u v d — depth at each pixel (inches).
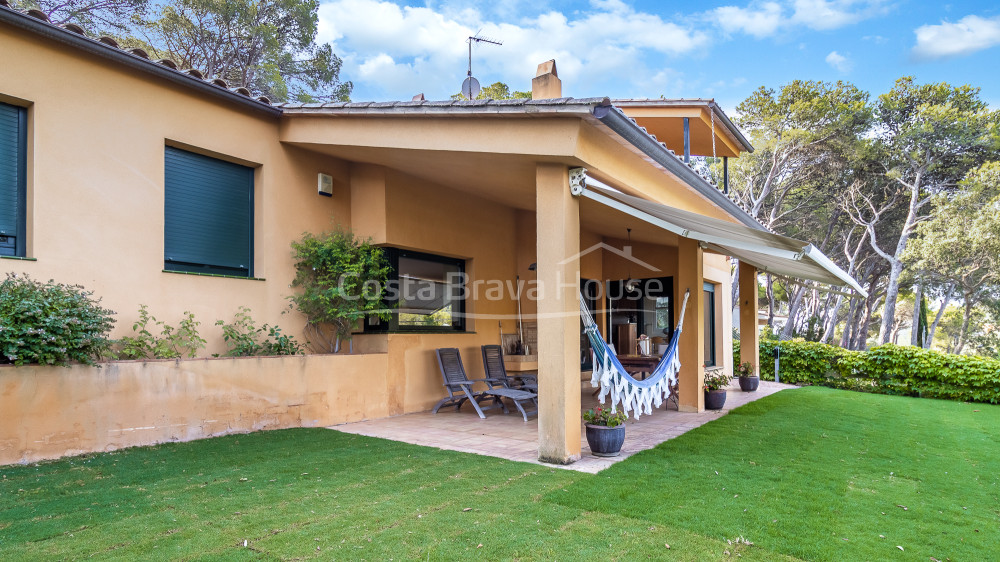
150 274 255.4
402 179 345.4
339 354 316.2
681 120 430.9
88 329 213.2
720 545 141.2
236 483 185.8
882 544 144.6
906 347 520.1
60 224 227.0
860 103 941.2
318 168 332.8
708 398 380.2
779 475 208.2
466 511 161.9
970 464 237.1
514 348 436.8
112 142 244.5
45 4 629.6
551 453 222.7
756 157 1000.9
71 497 165.6
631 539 143.7
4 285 201.0
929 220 1005.8
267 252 304.7
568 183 227.6
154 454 218.5
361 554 131.9
